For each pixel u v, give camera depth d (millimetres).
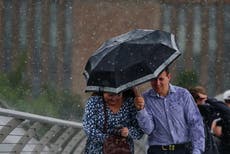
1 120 14125
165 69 10758
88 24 116250
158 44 10336
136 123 10633
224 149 13539
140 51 10219
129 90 10594
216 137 13555
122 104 10531
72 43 115875
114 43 10422
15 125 14000
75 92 113750
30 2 115750
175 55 10320
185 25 117188
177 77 113938
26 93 102750
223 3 117312
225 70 117688
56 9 116000
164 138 10875
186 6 117000
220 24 117625
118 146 10430
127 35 10633
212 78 117500
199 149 10789
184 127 10883
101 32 116250
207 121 12961
